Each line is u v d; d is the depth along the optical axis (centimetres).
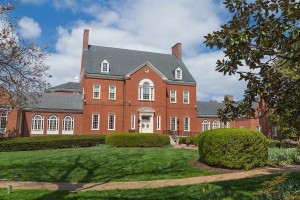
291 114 525
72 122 4009
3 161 1778
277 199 726
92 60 4244
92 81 4062
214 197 851
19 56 1441
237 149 1470
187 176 1345
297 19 430
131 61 4525
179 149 2455
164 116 4275
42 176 1382
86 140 3009
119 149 2445
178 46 5031
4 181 1273
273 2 444
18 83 1456
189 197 873
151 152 2106
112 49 4588
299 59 466
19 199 879
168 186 1066
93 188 1109
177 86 4569
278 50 472
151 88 4266
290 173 1209
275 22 429
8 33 1390
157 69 4475
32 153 2222
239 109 551
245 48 478
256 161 1505
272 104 536
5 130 3566
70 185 1184
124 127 4088
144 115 4178
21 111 3728
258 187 955
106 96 4094
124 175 1385
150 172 1442
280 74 527
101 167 1585
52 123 3912
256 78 535
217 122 5066
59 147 2878
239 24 476
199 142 1667
